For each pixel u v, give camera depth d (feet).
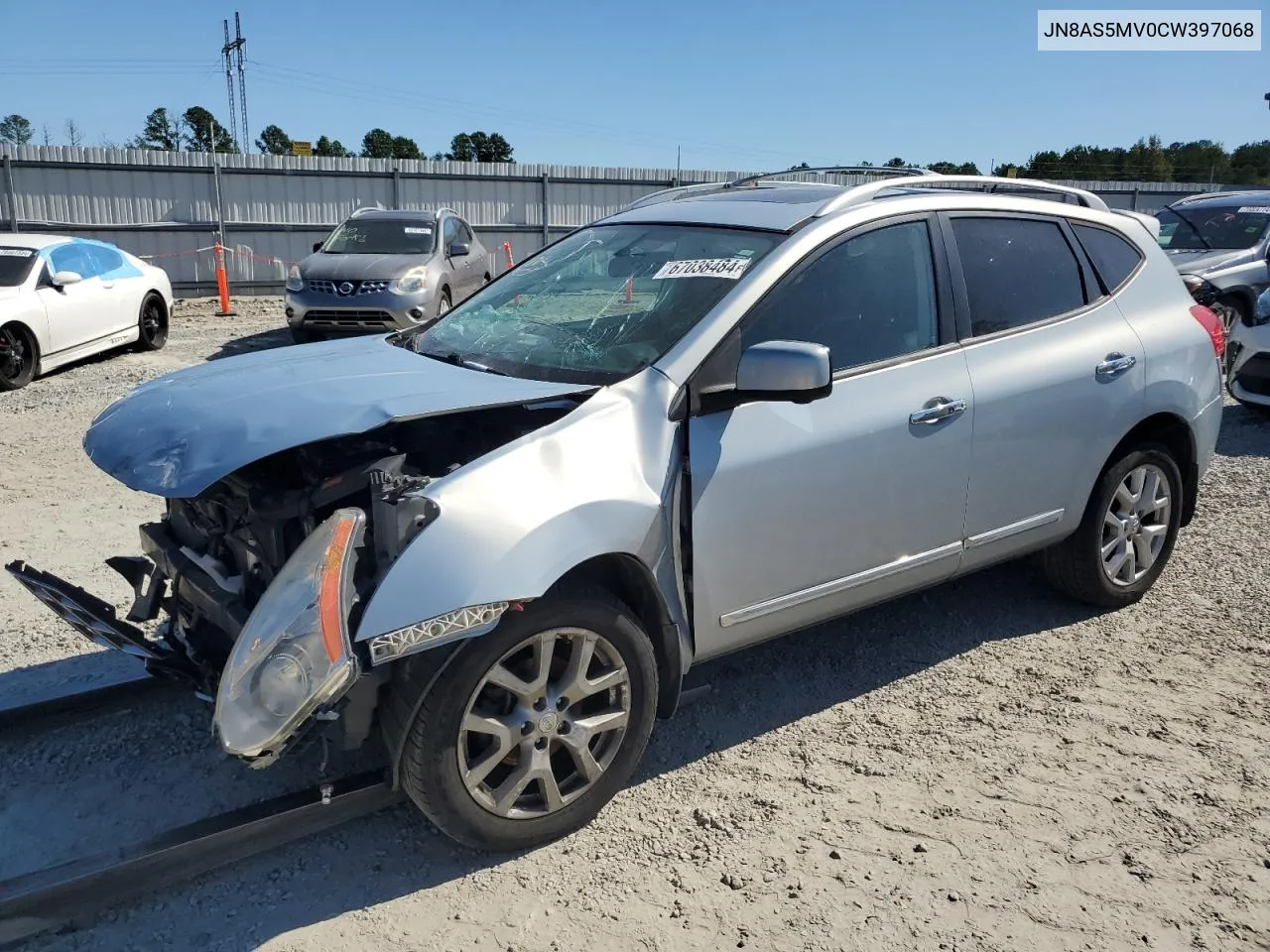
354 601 8.27
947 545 12.42
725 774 11.05
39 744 11.44
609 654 9.73
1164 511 15.12
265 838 9.29
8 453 24.57
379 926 8.75
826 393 9.75
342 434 8.74
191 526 10.84
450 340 12.55
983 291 12.71
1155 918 8.84
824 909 8.95
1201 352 14.89
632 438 9.87
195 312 58.70
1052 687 12.92
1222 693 12.72
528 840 9.61
